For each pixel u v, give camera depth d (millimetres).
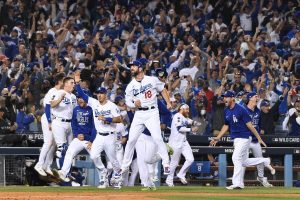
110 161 38906
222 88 52062
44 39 57375
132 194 33156
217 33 60562
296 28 62406
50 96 40156
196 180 48344
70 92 40438
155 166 41406
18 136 44906
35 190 36562
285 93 52781
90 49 55406
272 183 49125
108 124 38438
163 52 57625
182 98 49781
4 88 49688
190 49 57000
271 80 54938
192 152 45969
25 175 43469
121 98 43562
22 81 51281
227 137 47938
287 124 50594
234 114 38719
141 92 36125
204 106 50312
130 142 36906
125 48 58094
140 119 36406
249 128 38781
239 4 63500
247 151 39406
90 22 62250
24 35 58188
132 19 61125
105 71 52844
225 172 46812
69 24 59156
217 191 36938
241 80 54688
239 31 60156
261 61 56344
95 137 39625
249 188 40656
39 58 55594
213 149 46844
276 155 48906
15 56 54750
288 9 63781
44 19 60469
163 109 38438
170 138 43969
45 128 40719
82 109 39656
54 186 41656
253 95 42719
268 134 49438
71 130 40875
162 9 62688
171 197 31219
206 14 63062
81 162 44594
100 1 63375
